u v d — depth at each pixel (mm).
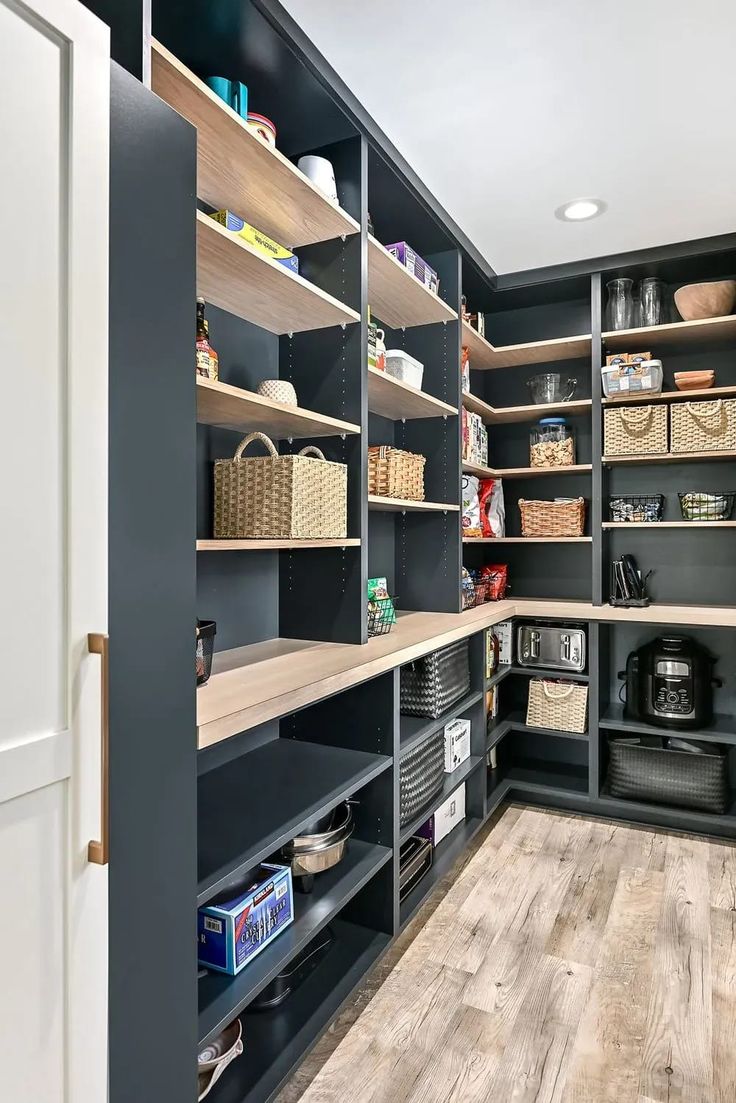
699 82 1817
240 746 2006
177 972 1037
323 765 1919
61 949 831
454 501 2832
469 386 3438
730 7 1547
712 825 2840
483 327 3457
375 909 1998
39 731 803
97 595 884
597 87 1839
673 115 1971
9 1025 768
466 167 2260
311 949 1858
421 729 2289
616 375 2963
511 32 1629
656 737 3115
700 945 2059
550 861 2627
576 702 3104
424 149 2148
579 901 2320
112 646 914
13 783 767
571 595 3500
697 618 2801
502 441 3658
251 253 1559
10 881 768
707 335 3014
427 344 2867
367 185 2191
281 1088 1443
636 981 1888
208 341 1749
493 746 2963
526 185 2379
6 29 757
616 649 3408
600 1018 1740
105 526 899
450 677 2572
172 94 1371
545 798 3201
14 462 773
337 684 1662
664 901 2322
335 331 2113
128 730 942
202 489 1912
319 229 2020
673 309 3191
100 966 885
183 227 1056
